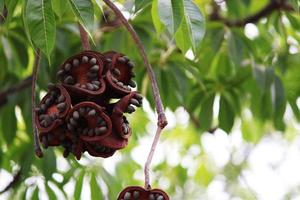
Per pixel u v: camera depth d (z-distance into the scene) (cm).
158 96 276
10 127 495
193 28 289
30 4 289
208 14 529
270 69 481
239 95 507
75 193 471
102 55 282
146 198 264
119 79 286
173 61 470
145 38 449
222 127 503
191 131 730
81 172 473
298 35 542
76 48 468
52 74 457
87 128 269
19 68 497
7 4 317
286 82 537
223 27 481
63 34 456
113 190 492
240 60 470
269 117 507
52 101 276
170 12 284
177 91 468
